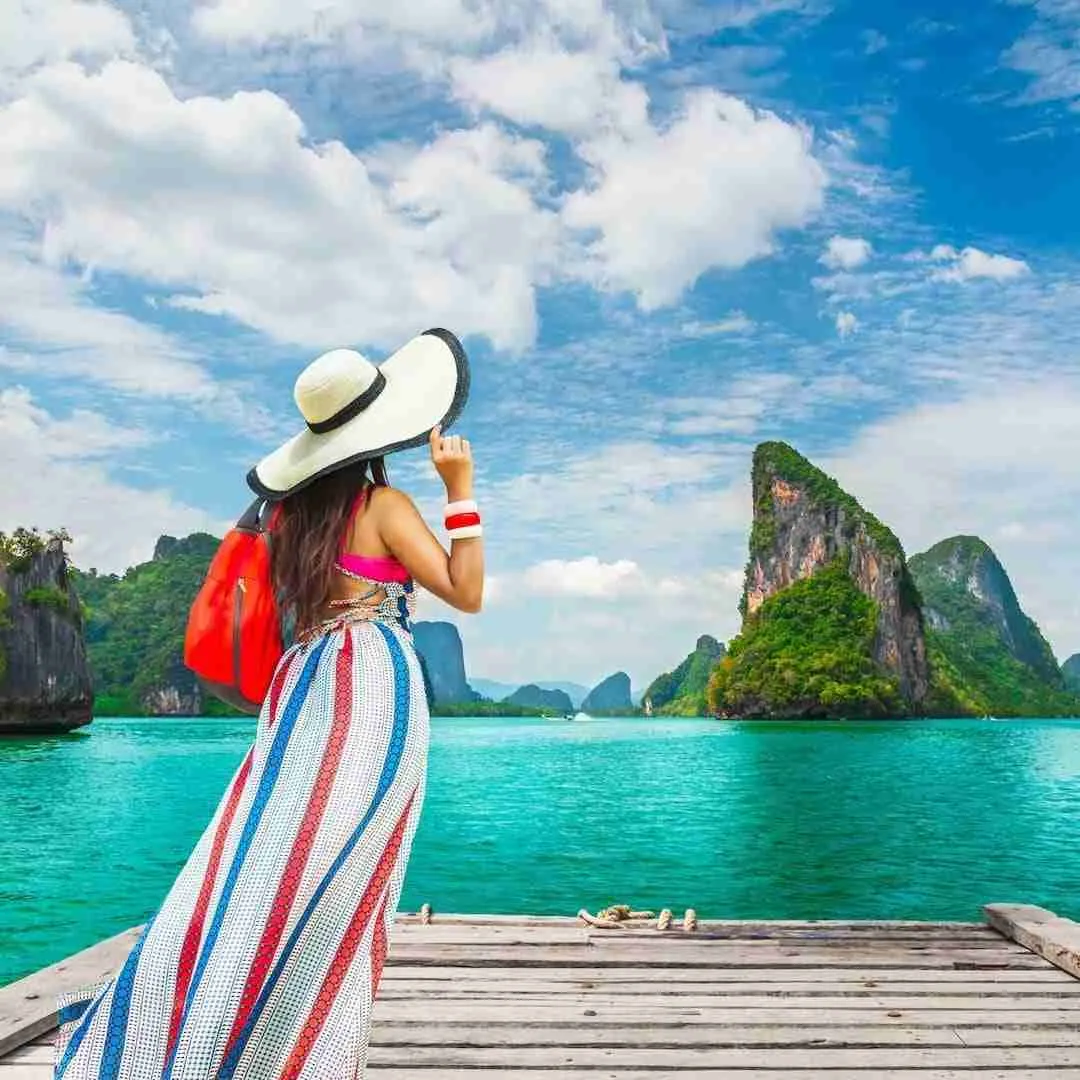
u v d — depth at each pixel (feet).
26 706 200.44
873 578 465.06
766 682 453.99
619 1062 9.82
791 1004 11.64
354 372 6.63
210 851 6.02
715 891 34.50
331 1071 5.47
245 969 5.50
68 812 61.52
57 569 213.25
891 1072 9.61
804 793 80.53
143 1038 5.47
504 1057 9.92
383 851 6.05
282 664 6.57
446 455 6.53
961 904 32.42
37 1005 10.43
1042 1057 10.01
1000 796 78.07
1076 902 32.86
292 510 6.70
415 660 6.59
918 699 458.50
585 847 45.98
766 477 535.60
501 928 14.99
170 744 167.53
